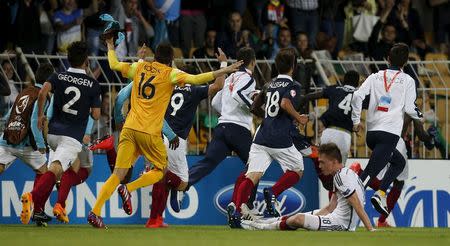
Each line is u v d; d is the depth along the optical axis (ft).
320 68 166.09
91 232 115.55
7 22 183.73
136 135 121.19
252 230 126.00
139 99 122.31
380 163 141.90
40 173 140.15
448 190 158.92
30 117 137.28
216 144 144.15
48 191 131.44
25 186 151.33
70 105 129.70
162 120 122.83
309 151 147.02
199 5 201.98
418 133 150.10
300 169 137.18
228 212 132.77
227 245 90.48
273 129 133.90
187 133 140.46
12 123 137.18
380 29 207.21
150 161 123.44
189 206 154.30
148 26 191.83
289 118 134.62
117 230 122.83
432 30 233.96
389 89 142.00
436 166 158.61
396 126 141.90
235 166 155.74
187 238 102.99
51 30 185.98
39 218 133.80
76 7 186.91
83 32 187.11
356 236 109.60
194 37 199.11
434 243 97.45
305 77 161.27
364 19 210.59
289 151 134.51
